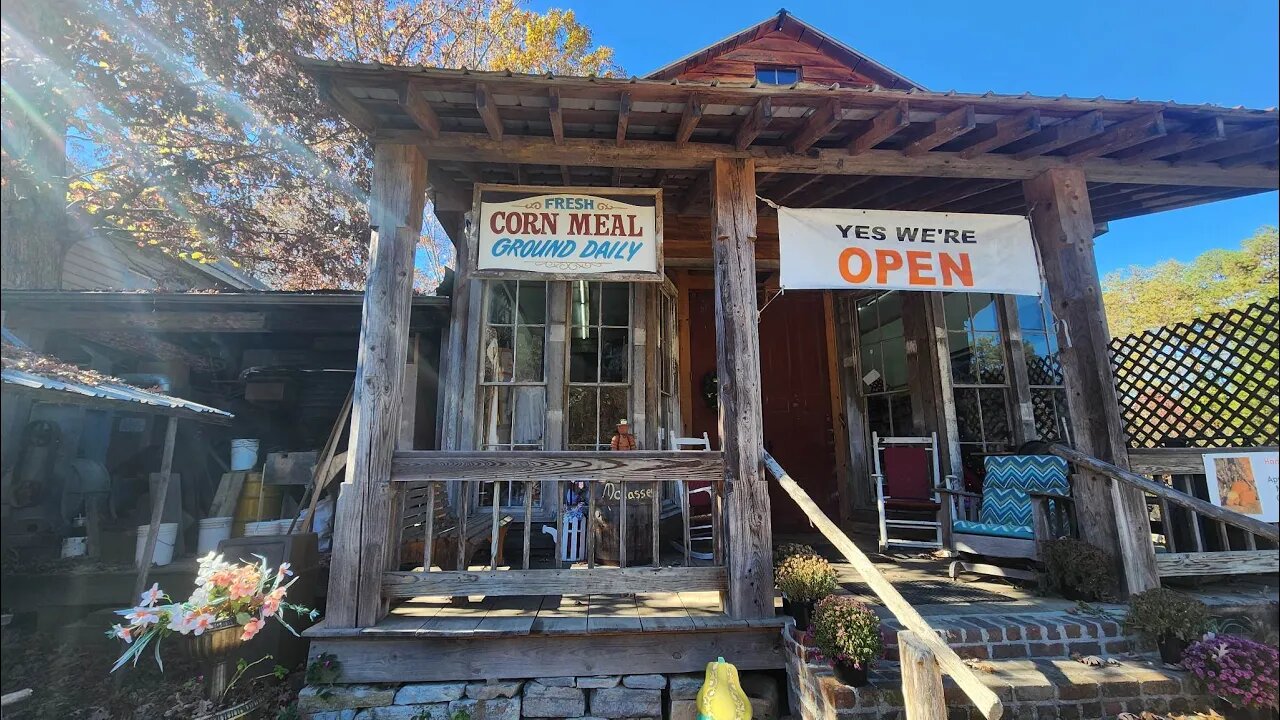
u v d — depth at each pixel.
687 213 4.54
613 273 3.46
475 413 4.84
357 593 2.85
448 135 3.29
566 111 3.15
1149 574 3.20
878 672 2.54
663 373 5.48
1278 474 3.26
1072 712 2.44
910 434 5.60
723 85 2.90
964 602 3.27
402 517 3.15
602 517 4.27
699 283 6.14
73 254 6.87
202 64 6.16
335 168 8.16
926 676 1.95
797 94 2.98
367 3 9.42
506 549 4.78
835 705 2.35
